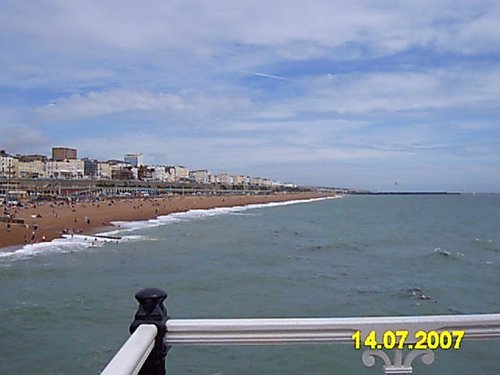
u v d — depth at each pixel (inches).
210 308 663.8
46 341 512.7
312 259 1189.7
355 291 786.8
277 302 701.3
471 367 319.0
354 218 3078.2
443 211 4060.0
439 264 1112.8
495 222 2667.3
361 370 259.6
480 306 693.9
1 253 1344.7
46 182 5246.1
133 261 1170.6
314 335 82.0
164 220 2763.3
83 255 1296.8
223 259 1191.6
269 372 346.6
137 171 7273.6
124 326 571.5
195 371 356.5
